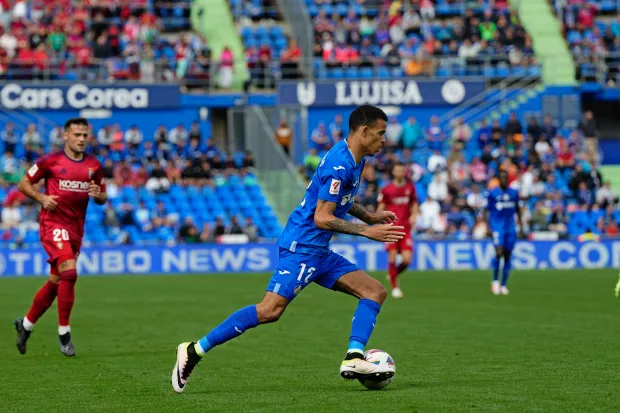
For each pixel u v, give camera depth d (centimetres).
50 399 2728
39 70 11775
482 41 12519
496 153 11100
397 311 5450
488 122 12038
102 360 3603
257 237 10050
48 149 11156
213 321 5066
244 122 11744
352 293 2830
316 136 11362
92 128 11550
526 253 9525
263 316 2741
